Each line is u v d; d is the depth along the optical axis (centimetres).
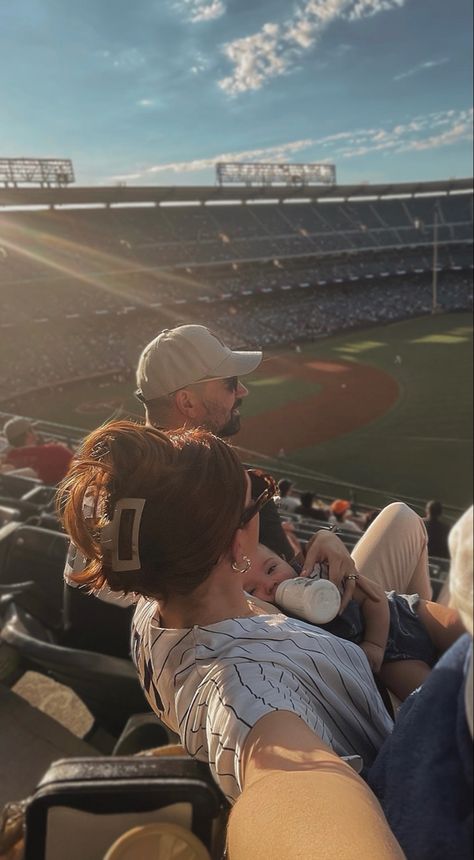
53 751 295
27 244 5834
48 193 5984
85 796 125
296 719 125
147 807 125
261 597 218
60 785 126
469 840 100
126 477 147
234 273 6788
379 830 96
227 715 129
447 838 102
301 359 5025
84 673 285
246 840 99
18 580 387
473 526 98
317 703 145
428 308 6700
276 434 3306
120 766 132
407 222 8194
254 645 148
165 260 6288
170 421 285
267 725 122
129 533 146
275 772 109
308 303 6631
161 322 5669
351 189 7931
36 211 6178
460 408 3438
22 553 387
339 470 2739
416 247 7900
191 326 282
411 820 109
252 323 6041
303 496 1358
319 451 3005
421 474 2606
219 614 157
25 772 282
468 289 7212
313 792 102
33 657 300
